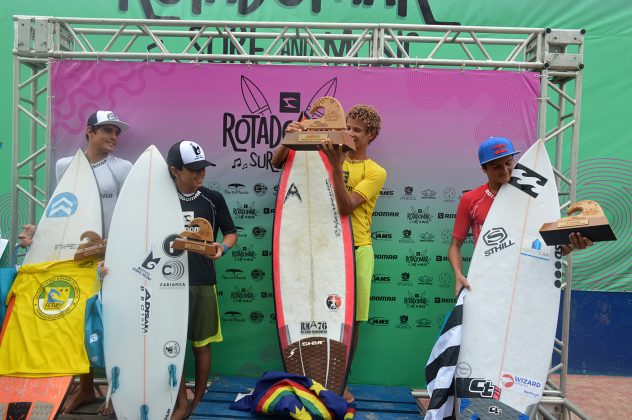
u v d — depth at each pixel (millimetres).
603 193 4105
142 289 2719
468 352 2711
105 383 3246
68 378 2559
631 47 4000
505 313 2732
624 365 4281
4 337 2656
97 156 3154
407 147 3232
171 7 4141
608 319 4258
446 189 3240
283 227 2992
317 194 3014
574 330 4293
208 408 2764
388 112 3223
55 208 2979
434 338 3266
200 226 2602
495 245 2787
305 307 2916
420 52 4109
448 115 3227
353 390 3150
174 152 2711
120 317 2697
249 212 3254
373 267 3084
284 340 2883
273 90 3221
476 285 2775
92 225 2979
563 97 3373
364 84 3221
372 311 3260
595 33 4016
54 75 3229
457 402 2664
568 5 4012
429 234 3250
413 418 2760
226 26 3201
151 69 3221
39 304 2691
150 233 2760
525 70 3318
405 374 3273
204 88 3223
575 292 4266
